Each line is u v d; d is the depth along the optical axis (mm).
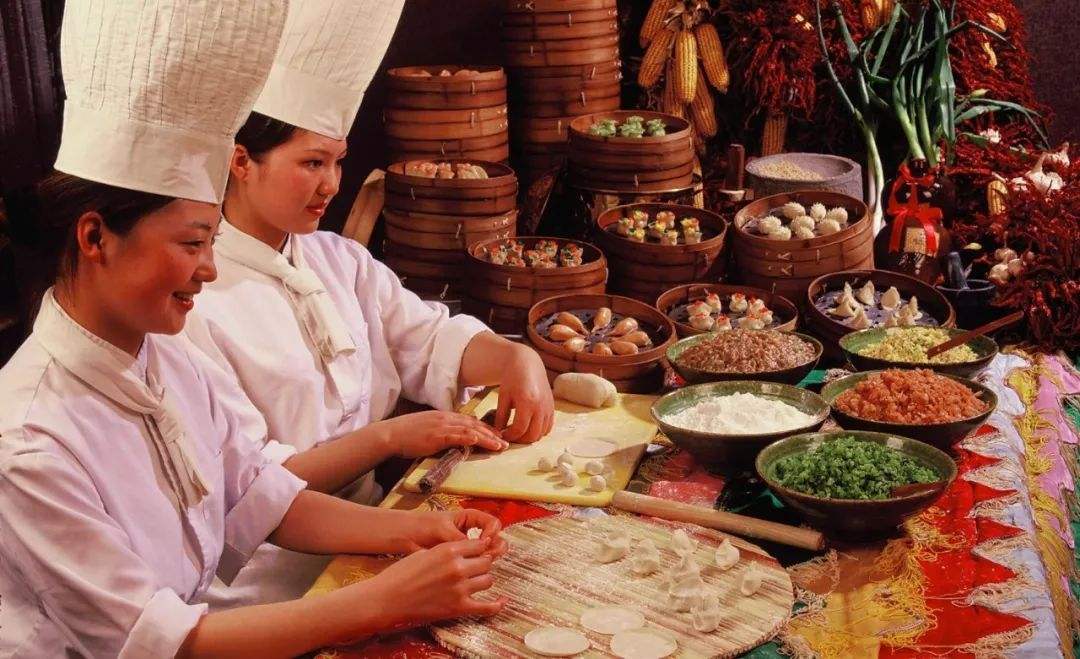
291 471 2293
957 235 3717
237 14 1514
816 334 2984
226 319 2379
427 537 1952
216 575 2227
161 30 1472
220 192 1602
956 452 2295
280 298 2451
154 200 1513
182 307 1620
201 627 1641
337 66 2205
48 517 1558
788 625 1715
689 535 1971
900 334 2775
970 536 1953
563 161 4246
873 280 3178
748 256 3230
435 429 2336
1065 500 2465
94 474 1629
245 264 2418
